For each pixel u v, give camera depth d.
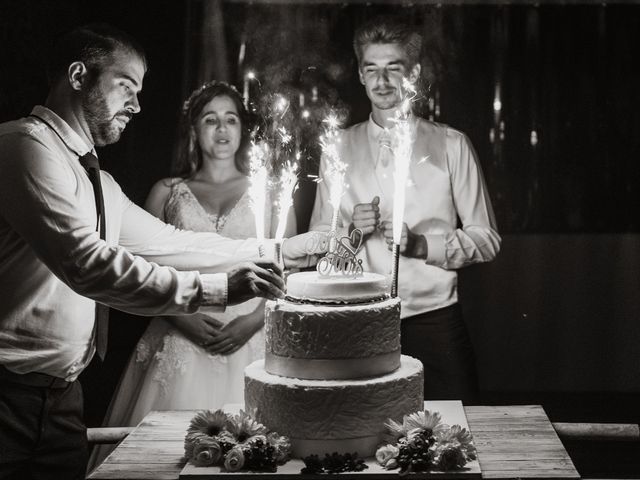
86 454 2.58
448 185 3.77
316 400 2.10
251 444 2.08
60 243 2.21
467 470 2.02
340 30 4.49
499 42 4.67
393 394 2.14
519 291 4.92
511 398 4.93
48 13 4.28
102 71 2.44
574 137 4.77
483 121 4.74
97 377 4.48
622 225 4.83
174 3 4.48
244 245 2.83
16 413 2.34
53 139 2.37
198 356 3.53
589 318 4.91
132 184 4.52
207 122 3.68
